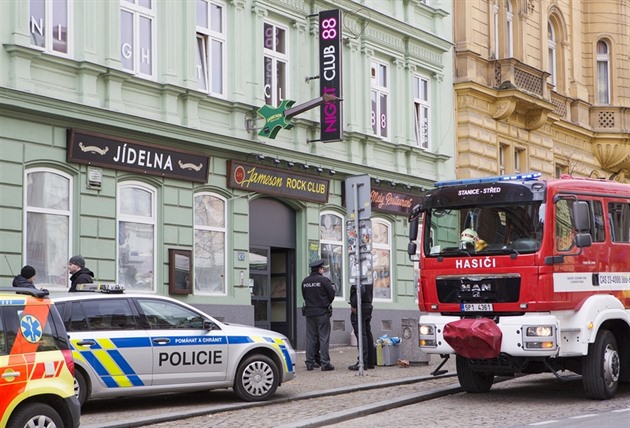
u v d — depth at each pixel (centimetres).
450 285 1566
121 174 2127
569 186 1552
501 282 1510
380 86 2989
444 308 1573
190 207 2295
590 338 1509
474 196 1569
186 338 1468
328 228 2775
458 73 3334
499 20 3575
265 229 2569
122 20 2155
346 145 2825
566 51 3997
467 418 1370
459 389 1700
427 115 3206
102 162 2066
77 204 2020
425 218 1620
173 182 2256
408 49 3094
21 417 996
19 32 1898
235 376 1515
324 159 2695
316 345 2055
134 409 1467
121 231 2130
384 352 2119
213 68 2395
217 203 2392
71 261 1717
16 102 1869
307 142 2658
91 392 1381
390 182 2953
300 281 2655
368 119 2891
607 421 1295
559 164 3909
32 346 1025
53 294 1466
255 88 2492
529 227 1508
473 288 1538
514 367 1531
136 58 2183
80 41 2041
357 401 1549
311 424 1298
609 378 1548
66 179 2011
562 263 1503
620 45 4184
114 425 1280
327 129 2605
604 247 1587
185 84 2289
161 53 2242
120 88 2122
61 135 1992
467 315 1550
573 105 4012
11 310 1023
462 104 3322
